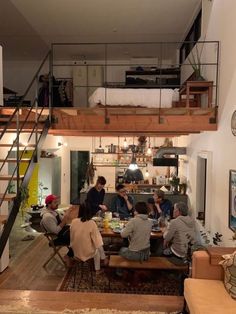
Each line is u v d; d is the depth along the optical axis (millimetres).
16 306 2740
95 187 5219
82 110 4223
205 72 4969
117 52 8305
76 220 3869
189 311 2371
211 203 4234
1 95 4141
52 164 7434
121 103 4742
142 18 6137
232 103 3416
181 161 7188
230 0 3566
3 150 4637
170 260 3766
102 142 9203
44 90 5934
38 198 7371
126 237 3971
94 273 4199
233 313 2041
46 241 5527
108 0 5316
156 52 8336
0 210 4172
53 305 2768
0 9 5688
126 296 2953
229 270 2375
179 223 3830
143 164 8516
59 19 6172
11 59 9016
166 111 4195
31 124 4109
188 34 6992
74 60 9000
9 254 4863
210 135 4422
